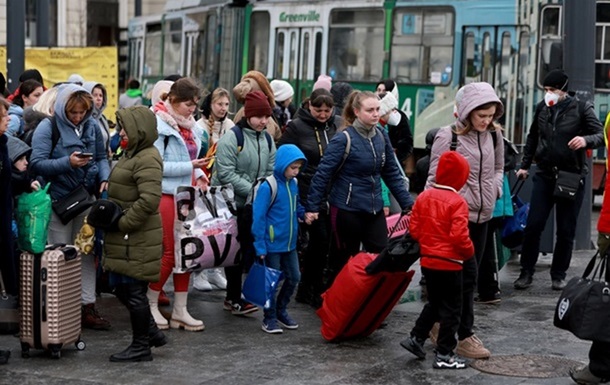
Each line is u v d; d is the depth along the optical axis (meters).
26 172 11.41
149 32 45.25
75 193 12.58
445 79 29.70
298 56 33.94
